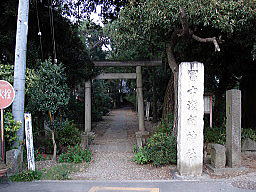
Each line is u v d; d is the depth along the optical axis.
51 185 4.76
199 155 5.12
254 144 7.38
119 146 9.03
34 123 7.79
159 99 15.12
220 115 9.91
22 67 5.87
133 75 11.55
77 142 8.04
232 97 5.62
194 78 5.12
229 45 8.56
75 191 4.41
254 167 5.87
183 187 4.56
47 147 7.73
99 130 13.26
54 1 9.27
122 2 9.93
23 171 5.18
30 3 8.34
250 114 10.25
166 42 8.02
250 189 4.42
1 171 4.53
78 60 10.36
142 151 6.73
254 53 6.95
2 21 8.10
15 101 5.78
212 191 4.34
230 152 5.64
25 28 5.94
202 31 7.80
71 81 10.66
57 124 7.16
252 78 10.12
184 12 5.82
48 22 9.09
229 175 5.30
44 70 6.43
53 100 6.42
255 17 6.08
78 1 10.07
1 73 5.89
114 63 11.09
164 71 13.61
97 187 4.63
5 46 8.33
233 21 5.85
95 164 6.68
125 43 7.44
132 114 24.14
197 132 5.12
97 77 11.38
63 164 6.46
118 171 5.95
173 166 6.12
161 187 4.59
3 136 5.36
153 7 6.18
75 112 12.09
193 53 9.01
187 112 5.11
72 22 10.42
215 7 5.85
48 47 9.66
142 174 5.65
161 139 6.59
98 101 17.64
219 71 10.23
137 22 6.87
